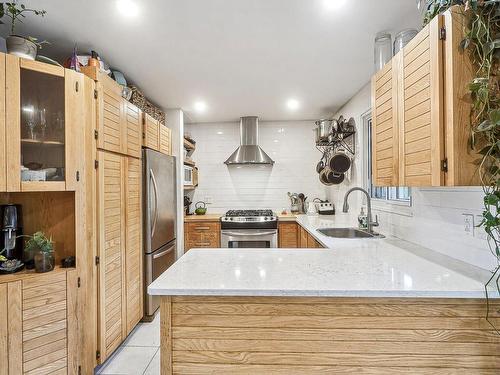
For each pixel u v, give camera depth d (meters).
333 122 3.43
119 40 2.08
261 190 4.66
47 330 1.66
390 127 1.58
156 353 2.20
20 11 1.63
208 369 1.19
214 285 1.17
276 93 3.26
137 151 2.56
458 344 1.14
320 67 2.57
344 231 2.73
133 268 2.47
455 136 1.08
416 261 1.51
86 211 1.86
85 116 1.86
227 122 4.66
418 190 1.90
